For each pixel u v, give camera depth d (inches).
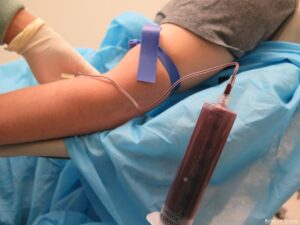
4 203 25.7
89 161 21.3
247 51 25.6
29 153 21.9
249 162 21.9
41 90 21.5
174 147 20.0
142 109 22.3
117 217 21.1
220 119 16.9
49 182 26.8
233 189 21.6
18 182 26.8
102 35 58.8
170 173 20.6
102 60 32.0
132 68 21.7
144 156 20.5
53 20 56.9
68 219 24.0
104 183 21.8
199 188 17.4
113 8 57.6
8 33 23.8
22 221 26.0
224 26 22.8
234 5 22.8
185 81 23.5
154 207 20.4
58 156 22.5
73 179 26.5
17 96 21.4
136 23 31.6
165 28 23.2
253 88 21.4
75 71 25.1
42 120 20.7
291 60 25.0
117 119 22.0
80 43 58.9
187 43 22.5
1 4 23.1
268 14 24.1
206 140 17.1
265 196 21.8
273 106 20.5
